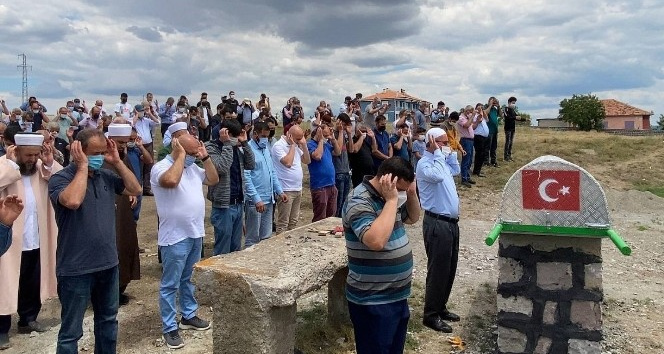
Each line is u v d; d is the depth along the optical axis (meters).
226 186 6.51
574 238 4.74
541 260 4.82
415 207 4.50
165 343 5.45
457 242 5.89
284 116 15.53
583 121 40.91
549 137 23.81
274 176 7.73
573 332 4.77
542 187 4.69
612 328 6.00
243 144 6.96
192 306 5.82
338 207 9.90
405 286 4.05
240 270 4.66
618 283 7.69
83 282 4.36
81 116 15.94
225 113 10.16
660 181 16.80
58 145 12.69
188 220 5.38
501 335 4.92
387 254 3.95
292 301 4.43
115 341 4.70
